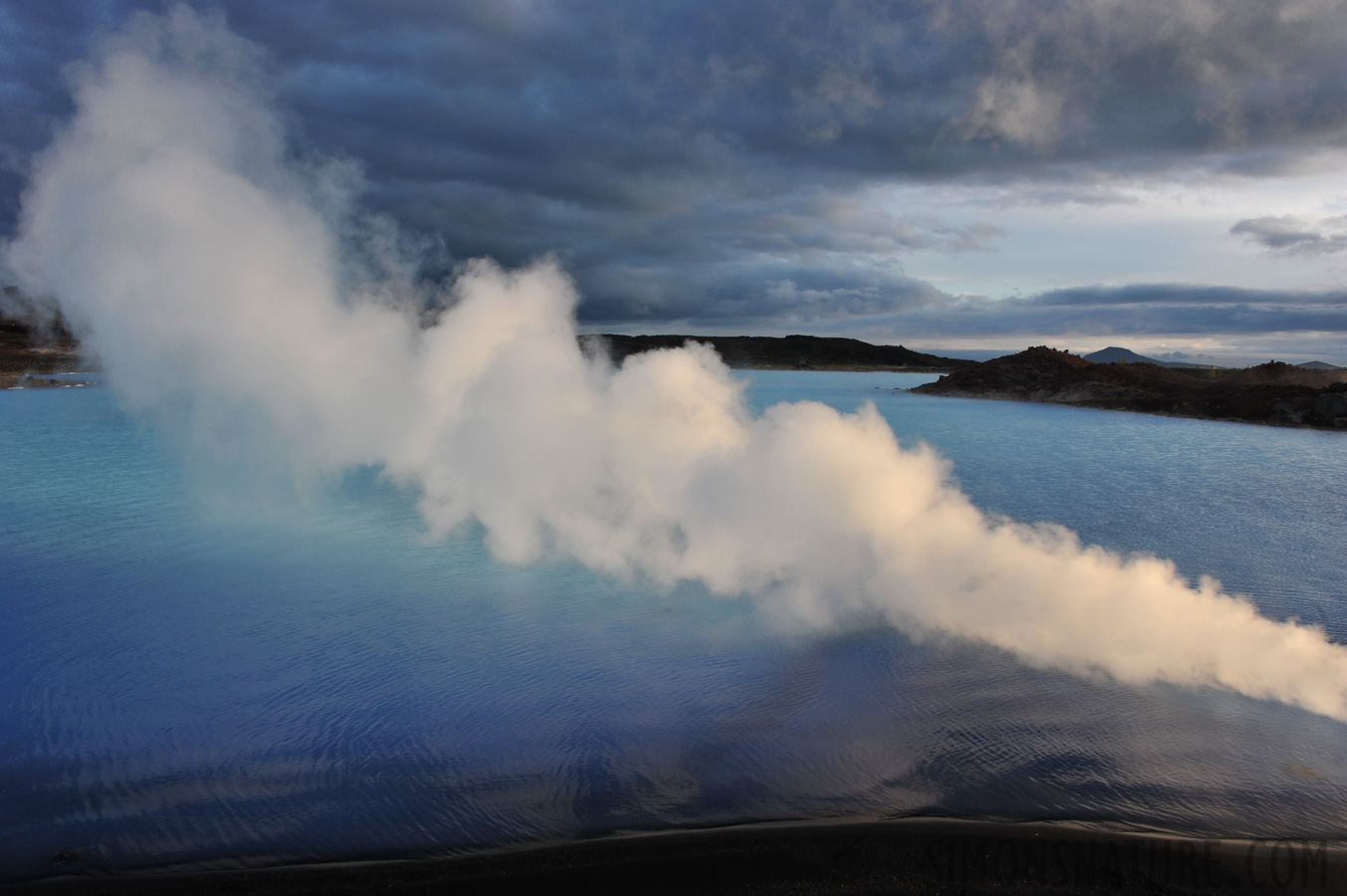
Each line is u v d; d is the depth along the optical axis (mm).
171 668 5895
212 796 4316
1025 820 4211
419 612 7125
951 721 5250
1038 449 21609
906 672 5984
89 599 7352
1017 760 4781
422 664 6027
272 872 3734
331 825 4086
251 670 5887
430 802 4285
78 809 4180
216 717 5176
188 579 7980
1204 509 12656
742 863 3840
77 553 8867
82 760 4652
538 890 3650
